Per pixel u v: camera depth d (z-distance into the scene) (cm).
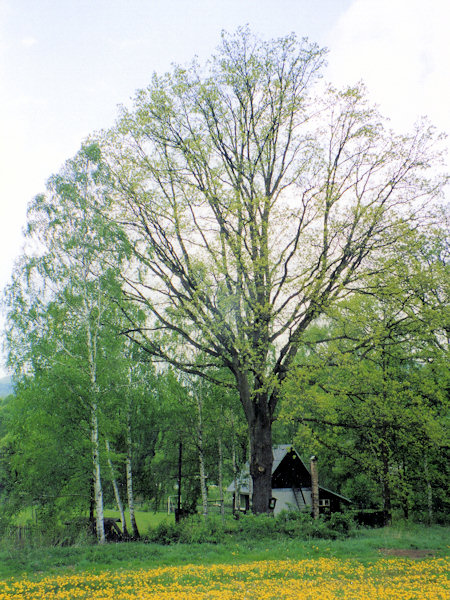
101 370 1838
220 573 1123
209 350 1981
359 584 971
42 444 1802
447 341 2538
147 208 1967
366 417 2006
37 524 1798
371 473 2492
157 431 2864
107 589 954
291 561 1251
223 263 1800
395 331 1942
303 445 2384
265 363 1856
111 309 1978
